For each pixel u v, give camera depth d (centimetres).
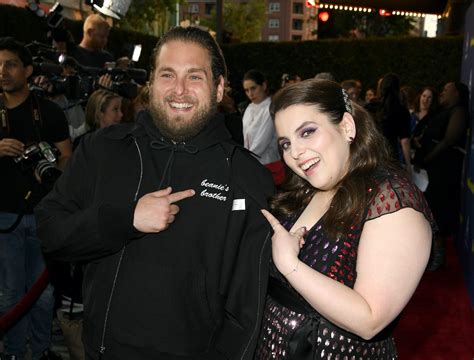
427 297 432
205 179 174
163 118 173
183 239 170
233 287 172
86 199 179
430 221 152
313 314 157
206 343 171
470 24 521
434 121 514
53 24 433
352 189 152
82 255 167
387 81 513
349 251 152
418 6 819
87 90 379
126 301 168
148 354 168
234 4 3516
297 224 170
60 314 273
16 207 296
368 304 142
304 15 8981
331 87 159
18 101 307
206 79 174
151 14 1627
